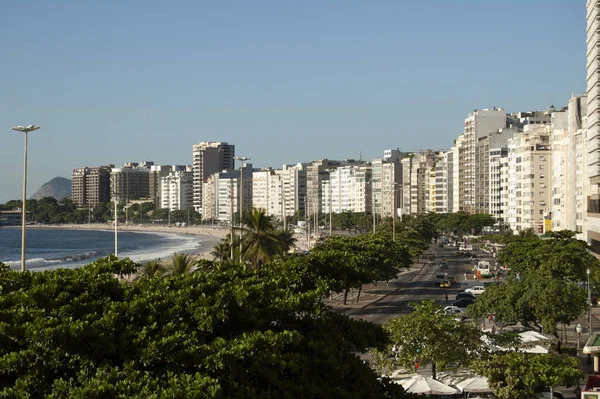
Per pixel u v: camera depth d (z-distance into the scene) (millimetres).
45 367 34938
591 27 191500
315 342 42750
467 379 61375
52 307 40125
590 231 199625
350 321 50062
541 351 69438
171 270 93812
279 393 37469
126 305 39656
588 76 199750
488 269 183625
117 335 37906
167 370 35562
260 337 38188
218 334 41156
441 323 62344
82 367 35062
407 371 65562
